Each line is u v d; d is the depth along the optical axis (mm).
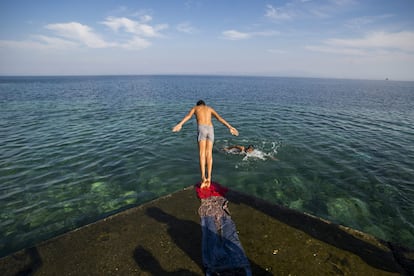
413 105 32344
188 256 3520
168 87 62969
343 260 3373
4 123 17438
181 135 14164
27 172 8977
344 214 6613
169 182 8352
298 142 13031
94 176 8711
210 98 35312
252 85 77438
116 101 31344
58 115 20781
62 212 6551
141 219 4398
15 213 6453
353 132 15586
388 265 3291
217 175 8953
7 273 3271
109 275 3221
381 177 8789
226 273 3141
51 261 3469
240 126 16672
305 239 3797
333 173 9117
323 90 59719
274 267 3258
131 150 11477
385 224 6199
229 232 3924
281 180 8570
